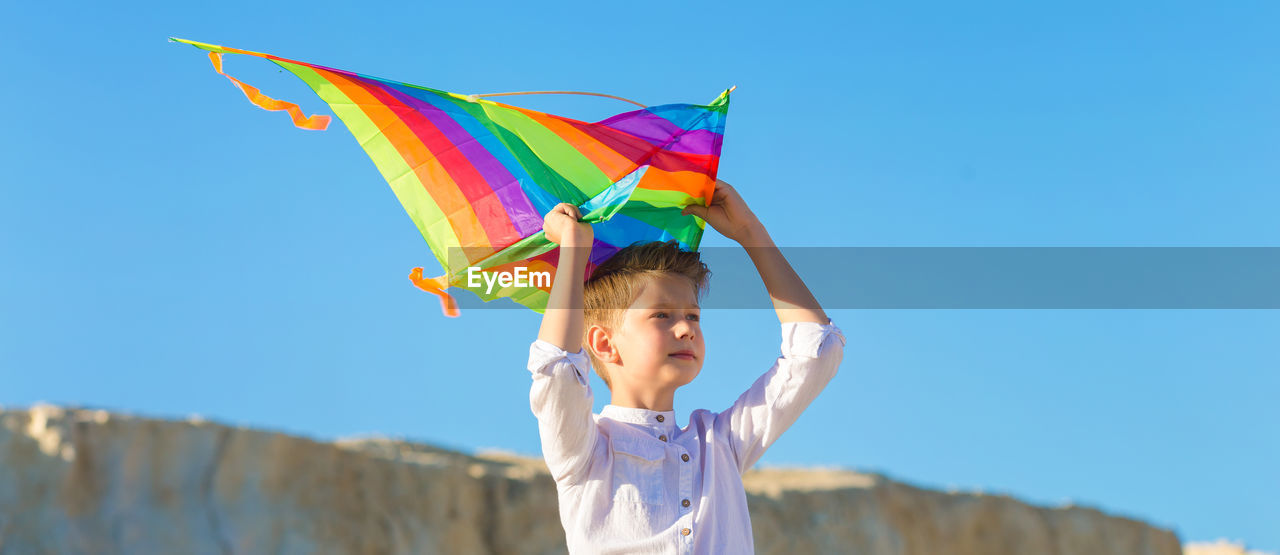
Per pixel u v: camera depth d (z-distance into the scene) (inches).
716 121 84.6
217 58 83.4
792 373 86.1
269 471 599.8
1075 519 892.0
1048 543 858.1
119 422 579.5
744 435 85.8
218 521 569.6
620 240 93.0
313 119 86.0
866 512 775.7
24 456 553.0
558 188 86.5
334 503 607.2
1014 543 847.7
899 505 819.4
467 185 88.3
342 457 633.0
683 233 95.3
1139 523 925.2
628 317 85.3
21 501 538.9
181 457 583.5
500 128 84.0
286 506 591.5
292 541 574.9
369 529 601.9
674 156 85.9
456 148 86.8
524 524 655.1
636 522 77.7
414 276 91.4
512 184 87.7
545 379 74.4
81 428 569.0
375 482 632.4
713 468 82.5
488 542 645.3
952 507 847.1
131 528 547.5
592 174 84.7
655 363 83.7
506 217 88.7
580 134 82.8
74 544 529.7
